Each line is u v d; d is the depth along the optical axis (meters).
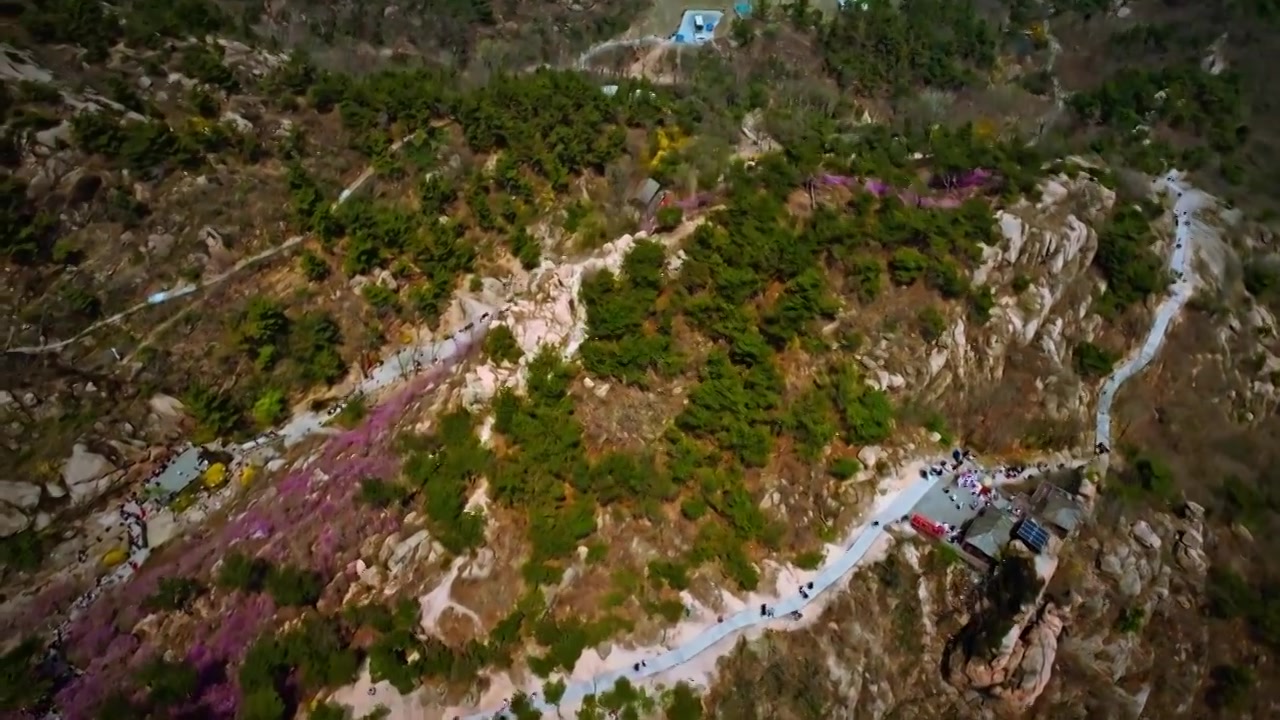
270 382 79.19
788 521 69.88
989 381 83.06
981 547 70.75
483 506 65.88
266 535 67.25
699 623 64.19
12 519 68.38
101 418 74.44
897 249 84.38
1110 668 71.62
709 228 81.06
